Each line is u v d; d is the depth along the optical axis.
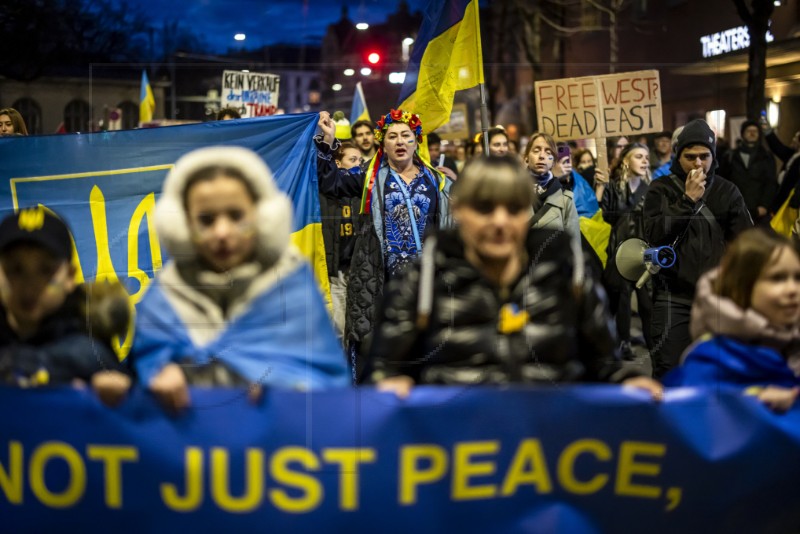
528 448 2.88
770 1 11.89
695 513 2.99
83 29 16.80
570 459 2.90
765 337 3.15
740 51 14.32
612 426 2.90
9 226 3.00
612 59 20.61
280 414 2.81
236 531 2.84
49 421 2.85
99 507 2.86
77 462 2.86
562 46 22.86
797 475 3.03
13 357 2.95
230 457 2.82
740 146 9.62
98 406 2.83
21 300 2.98
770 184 9.52
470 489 2.87
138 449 2.83
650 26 19.16
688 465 2.96
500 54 23.33
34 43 16.69
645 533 2.96
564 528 2.91
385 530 2.85
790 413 3.02
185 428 2.81
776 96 13.55
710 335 3.20
